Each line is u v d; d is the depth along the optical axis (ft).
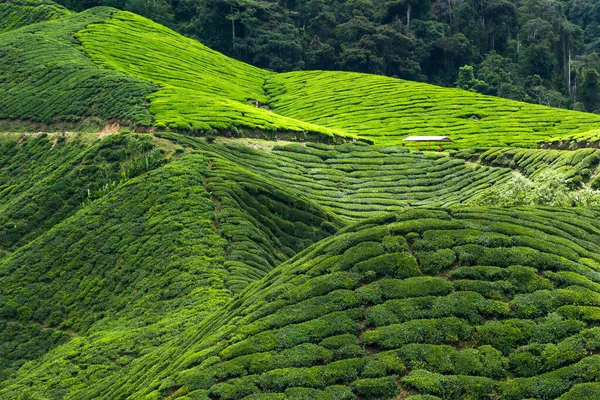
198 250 190.39
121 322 171.22
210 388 97.76
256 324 106.63
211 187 225.35
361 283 109.81
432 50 614.34
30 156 304.50
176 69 435.94
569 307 102.99
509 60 608.19
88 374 143.02
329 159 308.60
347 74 523.70
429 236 115.14
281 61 586.45
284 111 448.65
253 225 210.79
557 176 180.75
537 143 339.57
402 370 97.30
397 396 94.68
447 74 609.01
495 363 97.25
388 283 108.27
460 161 308.60
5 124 333.01
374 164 308.40
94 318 184.65
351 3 654.94
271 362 99.81
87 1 581.94
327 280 110.22
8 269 213.46
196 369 101.81
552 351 97.71
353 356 99.60
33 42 412.98
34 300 199.72
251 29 593.42
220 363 101.30
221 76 475.31
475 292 105.81
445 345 99.71
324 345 101.09
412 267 110.11
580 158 245.86
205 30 595.47
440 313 103.24
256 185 232.73
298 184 278.05
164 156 257.55
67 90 343.26
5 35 440.45
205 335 114.62
